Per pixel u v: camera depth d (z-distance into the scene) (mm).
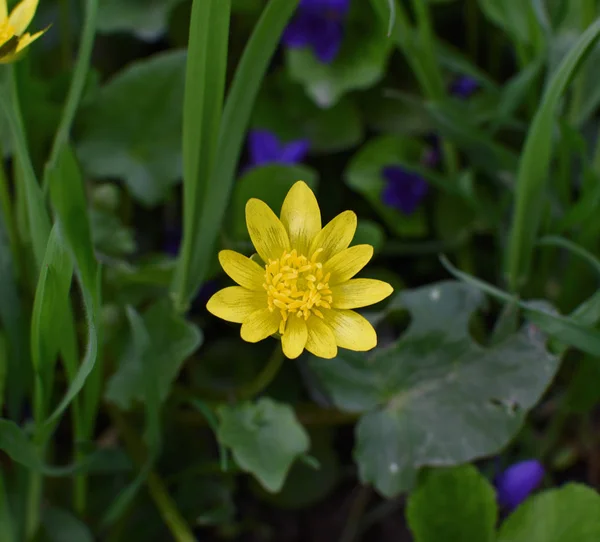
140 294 363
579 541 324
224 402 360
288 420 329
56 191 303
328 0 401
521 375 335
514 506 351
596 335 317
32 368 343
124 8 409
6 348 335
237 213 365
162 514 354
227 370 387
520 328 338
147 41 437
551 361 333
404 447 337
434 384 341
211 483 360
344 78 410
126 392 344
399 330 390
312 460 328
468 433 335
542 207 344
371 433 340
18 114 322
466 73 384
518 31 380
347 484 390
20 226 344
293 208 293
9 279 333
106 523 341
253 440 328
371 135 441
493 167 377
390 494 336
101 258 358
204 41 299
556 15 380
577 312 324
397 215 405
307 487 377
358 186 406
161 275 351
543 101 322
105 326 353
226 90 430
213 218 326
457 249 401
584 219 354
